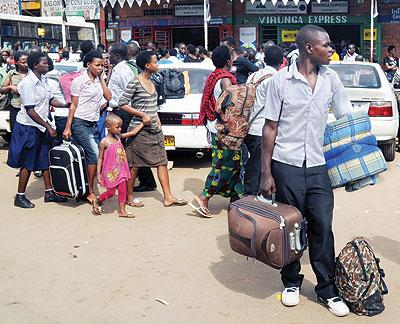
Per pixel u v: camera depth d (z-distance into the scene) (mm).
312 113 4180
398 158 10125
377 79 9602
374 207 7098
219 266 5309
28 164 7207
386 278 4922
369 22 21609
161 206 7258
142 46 23297
